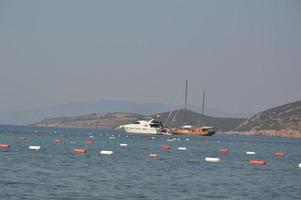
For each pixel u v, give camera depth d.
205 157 155.88
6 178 84.50
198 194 76.31
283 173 112.88
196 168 114.88
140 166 114.50
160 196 73.12
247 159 157.38
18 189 74.12
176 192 77.31
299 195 79.56
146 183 85.62
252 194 78.69
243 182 92.56
